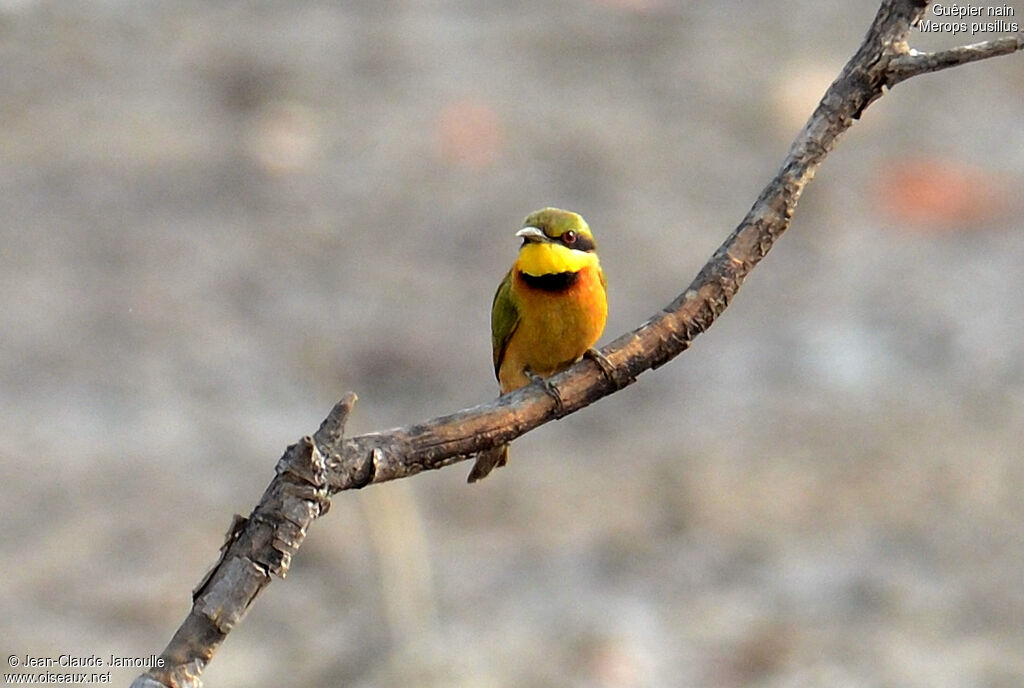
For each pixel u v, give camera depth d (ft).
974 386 60.80
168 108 81.61
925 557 49.14
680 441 57.62
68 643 44.06
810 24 93.25
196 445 56.54
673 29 93.09
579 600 47.03
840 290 68.33
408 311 66.28
